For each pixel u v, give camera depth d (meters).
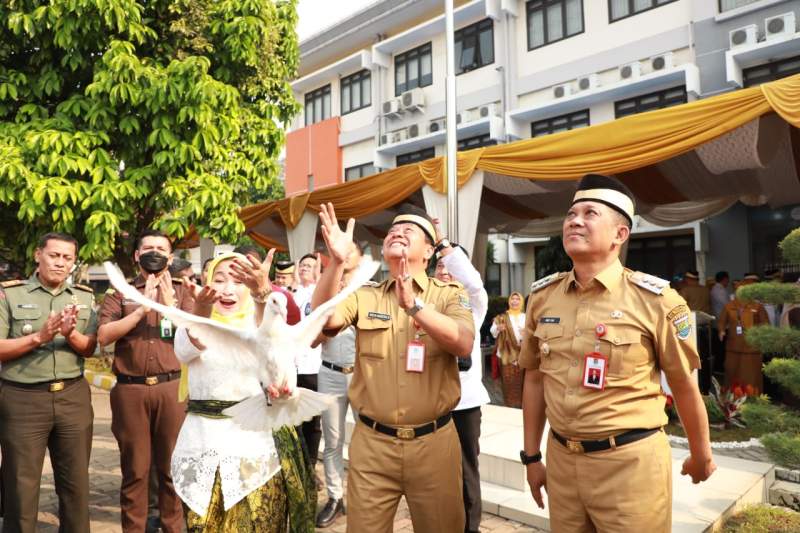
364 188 9.22
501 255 19.05
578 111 14.72
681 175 8.95
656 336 2.22
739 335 8.04
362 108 20.66
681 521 3.79
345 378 4.38
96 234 6.08
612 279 2.34
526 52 15.77
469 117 16.81
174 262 4.36
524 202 11.40
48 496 4.89
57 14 6.17
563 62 14.97
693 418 2.31
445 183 7.82
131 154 6.77
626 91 13.48
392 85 19.56
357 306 2.74
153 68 6.66
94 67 6.59
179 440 2.88
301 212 10.46
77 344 3.51
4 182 5.84
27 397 3.39
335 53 21.64
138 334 3.64
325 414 4.40
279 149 8.74
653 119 6.00
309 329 2.04
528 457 2.70
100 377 10.02
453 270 3.49
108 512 4.48
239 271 2.52
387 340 2.65
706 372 9.21
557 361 2.40
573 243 2.34
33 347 3.30
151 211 7.70
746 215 12.91
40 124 6.36
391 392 2.58
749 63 11.78
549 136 6.80
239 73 7.95
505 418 6.29
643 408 2.20
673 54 12.96
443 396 2.61
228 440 2.77
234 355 2.19
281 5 8.98
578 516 2.29
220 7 7.52
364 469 2.58
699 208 11.13
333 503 4.33
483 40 16.91
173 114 6.68
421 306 2.38
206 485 2.71
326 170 21.59
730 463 5.00
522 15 15.85
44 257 3.60
